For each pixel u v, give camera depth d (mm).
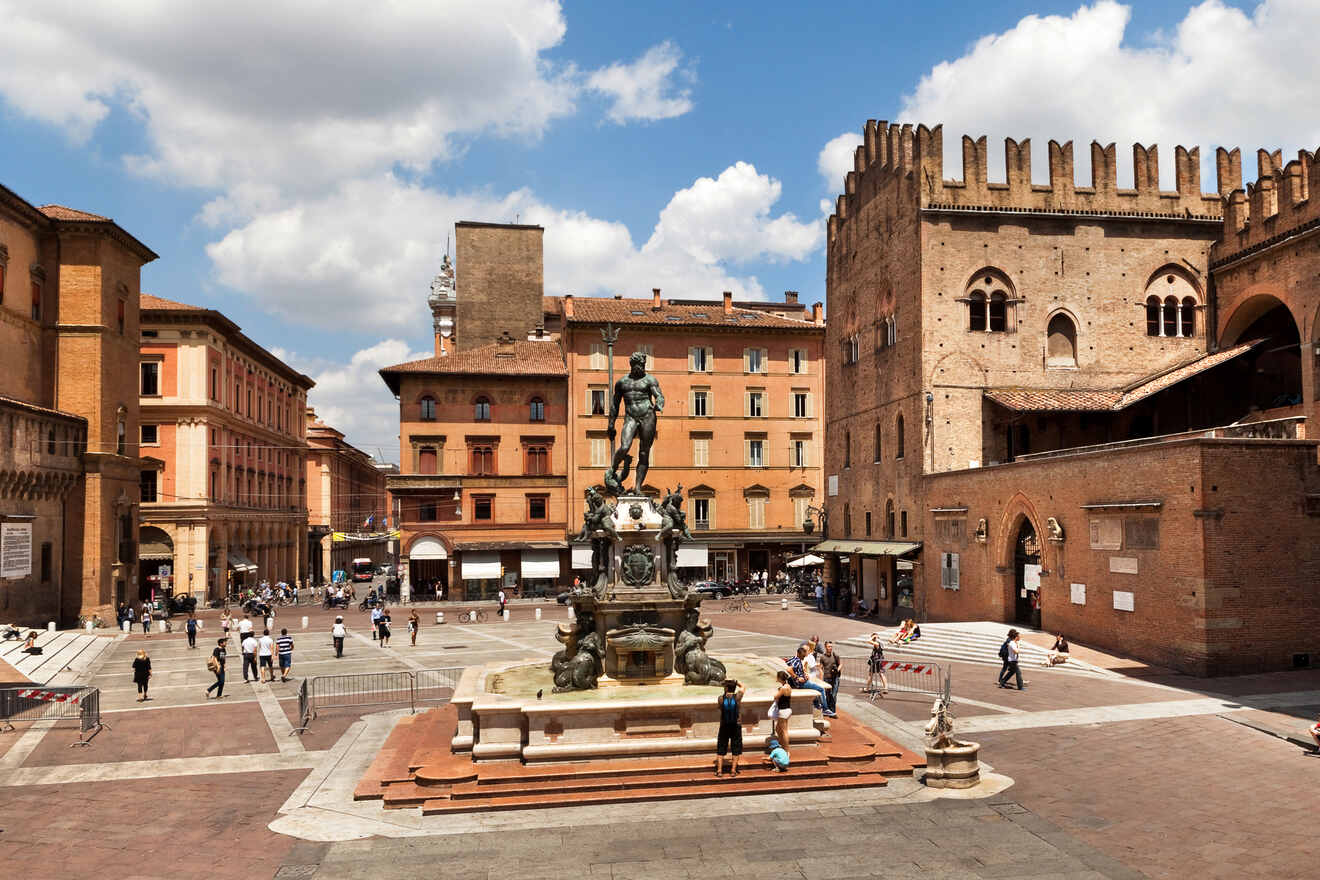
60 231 54219
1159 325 46812
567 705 18297
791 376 74875
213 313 66062
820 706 22469
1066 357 46750
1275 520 29891
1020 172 46844
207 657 39938
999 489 40500
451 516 71000
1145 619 31703
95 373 54094
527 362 74188
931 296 46031
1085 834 15195
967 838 15117
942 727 18172
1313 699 25266
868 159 54312
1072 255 46750
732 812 16516
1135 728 22344
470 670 23250
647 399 22859
